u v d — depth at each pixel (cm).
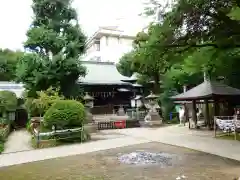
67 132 1216
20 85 2619
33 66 1773
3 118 1656
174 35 770
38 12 1912
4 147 1113
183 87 2311
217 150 888
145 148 999
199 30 745
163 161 765
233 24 704
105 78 2664
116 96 2659
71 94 2003
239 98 1539
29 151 1021
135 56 894
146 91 2659
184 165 706
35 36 1794
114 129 1795
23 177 648
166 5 759
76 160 829
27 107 1875
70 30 1934
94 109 2414
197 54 923
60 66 1802
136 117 2177
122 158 831
